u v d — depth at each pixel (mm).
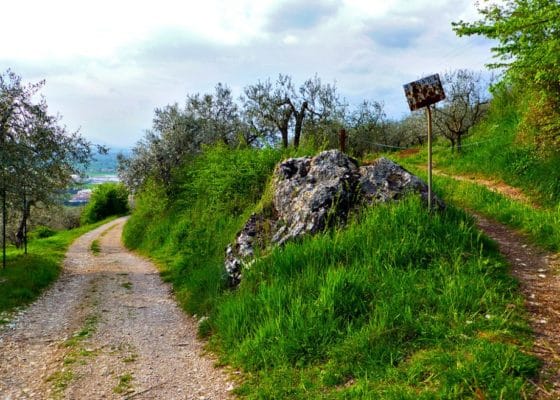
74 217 68000
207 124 32375
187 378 6336
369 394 4590
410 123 33812
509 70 10977
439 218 8117
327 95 30188
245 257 9430
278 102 29438
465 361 4625
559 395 4094
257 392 5332
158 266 18234
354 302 6426
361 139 32969
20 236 25422
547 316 5648
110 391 6023
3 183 16188
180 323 9492
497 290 6336
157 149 29844
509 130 19766
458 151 22391
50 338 8727
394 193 9273
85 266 19625
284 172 11078
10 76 16969
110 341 8312
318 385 5148
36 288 13477
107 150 21047
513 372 4395
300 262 7953
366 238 8023
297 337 6031
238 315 7367
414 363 4918
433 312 5891
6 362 7328
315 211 9188
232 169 16000
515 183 14805
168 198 28344
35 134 17484
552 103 13812
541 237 8742
